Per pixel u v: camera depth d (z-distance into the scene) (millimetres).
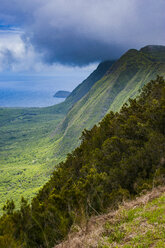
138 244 4891
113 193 9938
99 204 8375
